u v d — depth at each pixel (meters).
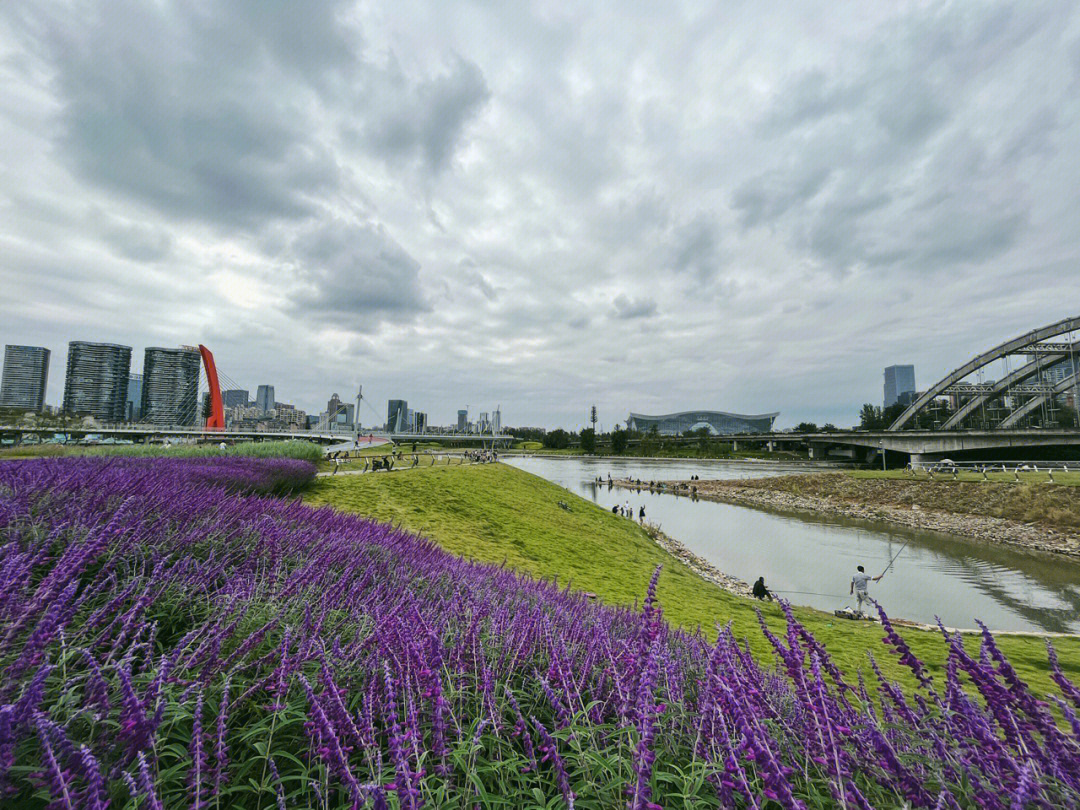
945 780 2.08
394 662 2.94
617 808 2.03
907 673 8.38
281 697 2.67
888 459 113.69
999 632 13.84
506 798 2.12
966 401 123.62
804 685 2.34
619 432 169.12
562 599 6.52
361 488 24.89
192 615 3.60
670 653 3.45
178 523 5.41
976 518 43.88
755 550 33.66
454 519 22.25
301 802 2.35
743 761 2.19
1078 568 29.27
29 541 4.15
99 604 3.52
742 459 148.50
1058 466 66.06
